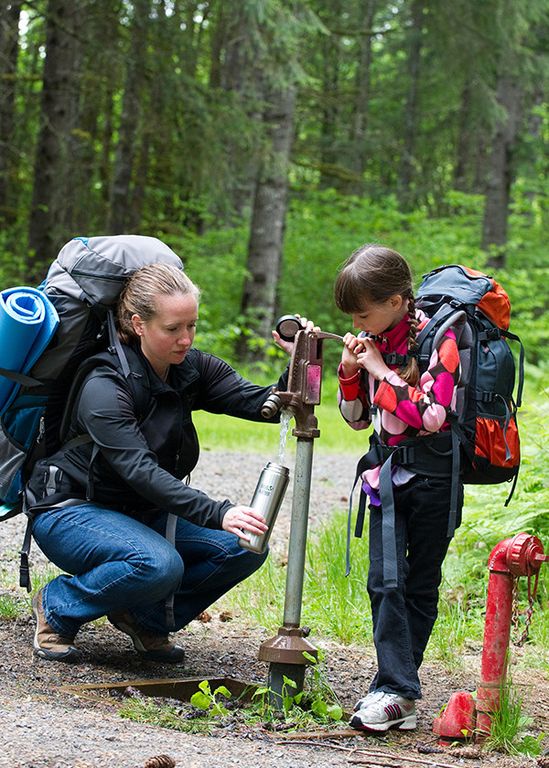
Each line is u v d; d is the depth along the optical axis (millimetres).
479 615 5363
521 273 22500
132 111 18062
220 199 17641
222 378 4230
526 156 24625
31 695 3627
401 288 3484
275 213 20016
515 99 23250
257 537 3619
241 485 8922
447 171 43750
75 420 4020
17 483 4262
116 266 3938
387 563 3502
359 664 4547
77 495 4078
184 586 4219
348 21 31906
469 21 19219
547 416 6652
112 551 3898
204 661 4375
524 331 21750
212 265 22531
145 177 22766
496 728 3553
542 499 5906
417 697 3617
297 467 3711
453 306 3564
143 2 16125
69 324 3918
